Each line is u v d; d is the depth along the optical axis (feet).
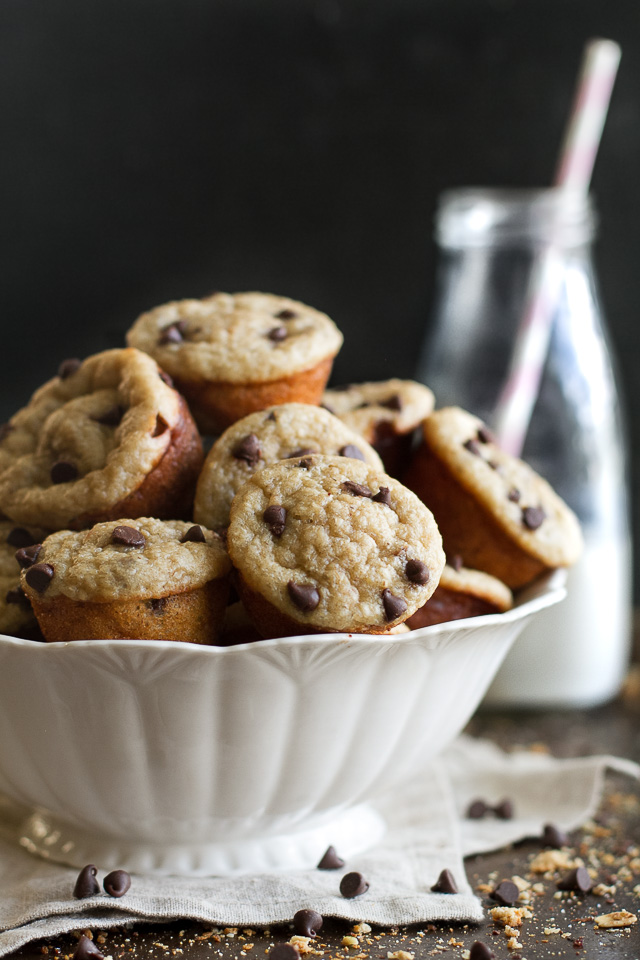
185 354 1.40
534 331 1.76
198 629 1.27
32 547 1.28
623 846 1.43
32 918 1.24
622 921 1.29
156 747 1.24
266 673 1.21
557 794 1.52
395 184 2.26
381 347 2.32
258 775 1.26
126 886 1.28
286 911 1.27
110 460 1.32
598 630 1.79
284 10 2.20
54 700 1.23
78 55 2.21
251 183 2.27
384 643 1.22
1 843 1.38
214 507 1.32
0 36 2.19
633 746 1.69
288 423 1.36
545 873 1.38
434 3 2.19
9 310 2.30
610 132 2.22
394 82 2.22
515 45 2.19
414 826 1.43
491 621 1.28
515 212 1.78
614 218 2.26
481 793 1.53
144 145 2.25
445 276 1.87
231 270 2.31
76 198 2.27
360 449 1.36
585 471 1.78
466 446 1.45
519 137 2.23
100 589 1.23
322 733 1.26
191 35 2.21
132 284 2.31
